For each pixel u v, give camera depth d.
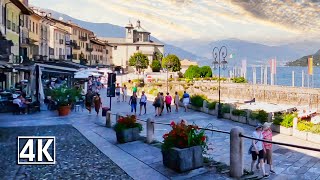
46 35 59.78
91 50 96.25
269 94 52.53
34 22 52.22
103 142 15.53
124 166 11.50
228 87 59.97
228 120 23.83
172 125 11.20
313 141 16.64
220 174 10.34
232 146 10.12
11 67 28.64
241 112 23.02
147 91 43.81
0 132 17.94
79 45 86.88
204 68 76.31
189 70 76.38
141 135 17.36
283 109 29.62
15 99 25.98
